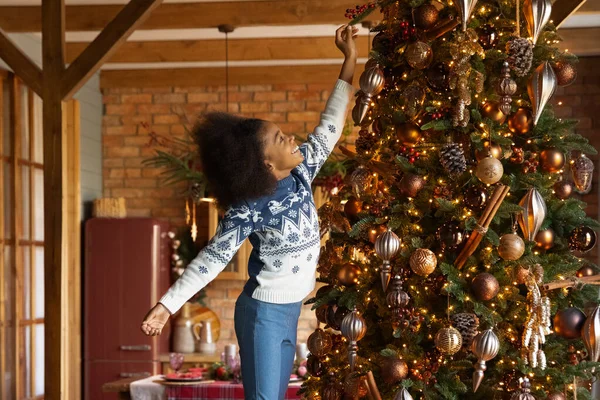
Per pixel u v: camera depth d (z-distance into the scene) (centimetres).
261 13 545
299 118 746
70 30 563
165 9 552
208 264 238
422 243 244
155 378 550
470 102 235
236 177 238
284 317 244
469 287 235
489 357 224
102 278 703
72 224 698
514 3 245
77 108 692
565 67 244
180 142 753
